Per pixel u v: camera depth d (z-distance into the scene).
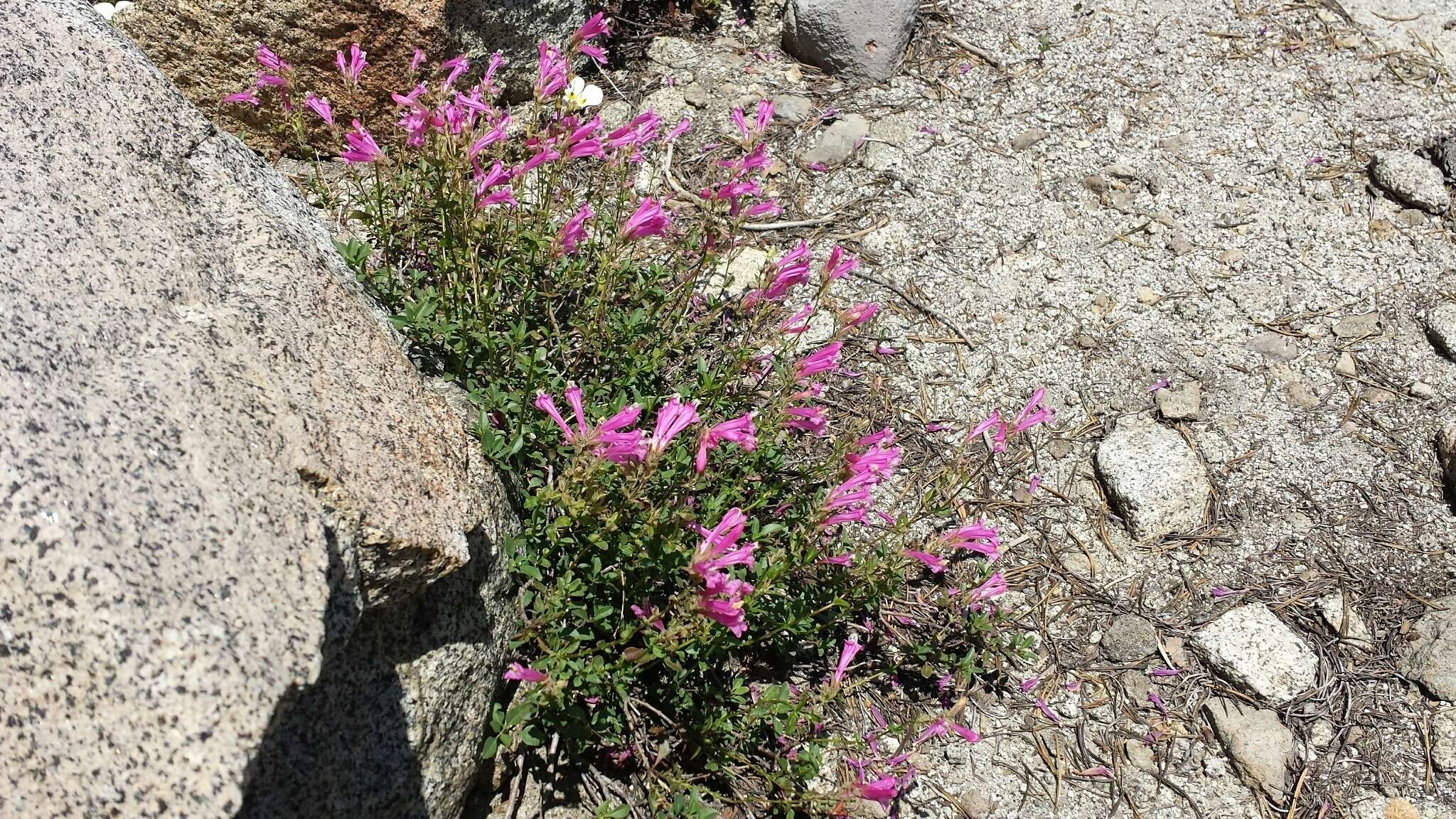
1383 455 0.82
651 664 0.67
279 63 0.75
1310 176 0.98
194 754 0.42
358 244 0.70
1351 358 0.87
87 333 0.50
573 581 0.63
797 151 1.02
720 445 0.72
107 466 0.46
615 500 0.65
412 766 0.56
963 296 0.92
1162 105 1.04
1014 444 0.83
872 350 0.88
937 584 0.77
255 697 0.44
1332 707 0.71
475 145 0.66
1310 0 1.12
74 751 0.41
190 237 0.58
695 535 0.65
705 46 1.11
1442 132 1.01
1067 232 0.95
